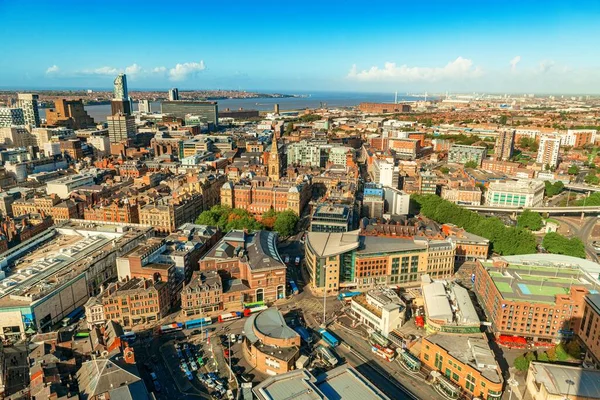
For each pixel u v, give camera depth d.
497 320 196.38
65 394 142.12
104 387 143.25
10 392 155.38
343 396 142.50
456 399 158.50
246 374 171.62
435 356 173.12
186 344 190.12
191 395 158.75
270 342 176.88
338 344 192.12
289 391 141.12
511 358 183.62
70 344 176.88
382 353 184.50
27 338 192.12
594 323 175.00
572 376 156.38
